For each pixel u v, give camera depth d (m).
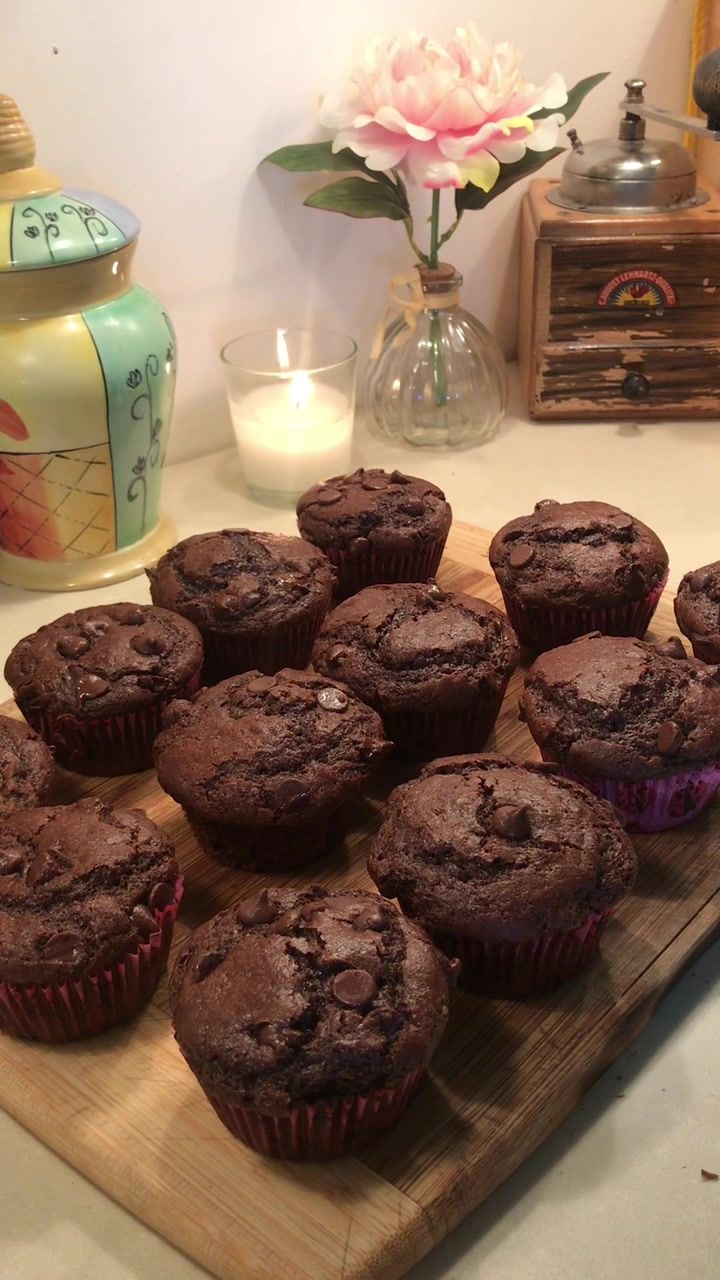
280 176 0.63
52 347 0.49
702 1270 0.30
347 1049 0.30
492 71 0.58
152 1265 0.30
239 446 0.64
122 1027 0.35
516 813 0.35
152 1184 0.31
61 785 0.45
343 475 0.58
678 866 0.40
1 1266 0.31
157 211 0.59
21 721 0.45
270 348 0.67
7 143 0.48
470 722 0.45
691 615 0.47
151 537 0.58
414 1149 0.31
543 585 0.49
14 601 0.56
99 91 0.55
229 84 0.59
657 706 0.41
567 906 0.34
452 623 0.45
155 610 0.47
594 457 0.68
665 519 0.61
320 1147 0.31
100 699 0.44
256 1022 0.30
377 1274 0.29
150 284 0.61
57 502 0.54
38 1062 0.34
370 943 0.32
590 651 0.43
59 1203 0.32
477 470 0.67
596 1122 0.34
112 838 0.36
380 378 0.69
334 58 0.62
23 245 0.48
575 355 0.69
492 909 0.34
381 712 0.44
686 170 0.67
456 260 0.73
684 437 0.69
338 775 0.40
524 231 0.72
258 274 0.65
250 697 0.41
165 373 0.54
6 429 0.51
